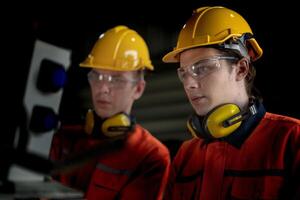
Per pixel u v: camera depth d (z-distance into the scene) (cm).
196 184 116
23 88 56
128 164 159
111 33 188
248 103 113
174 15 336
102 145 56
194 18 121
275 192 98
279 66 275
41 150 57
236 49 110
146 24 351
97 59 181
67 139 179
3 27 61
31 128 56
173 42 337
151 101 359
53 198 55
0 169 54
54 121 59
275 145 102
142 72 185
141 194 154
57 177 165
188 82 111
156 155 159
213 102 109
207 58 109
